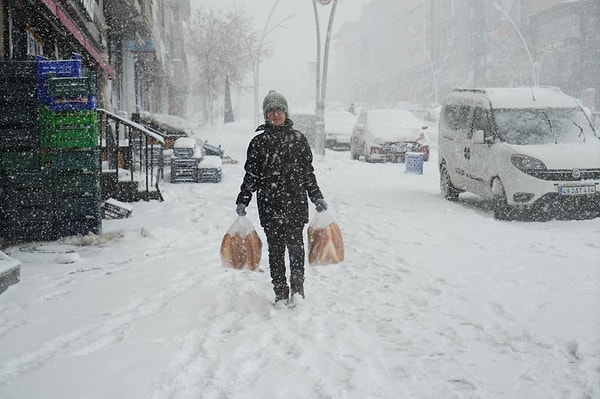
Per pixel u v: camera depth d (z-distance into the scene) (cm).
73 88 820
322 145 2762
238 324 504
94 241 824
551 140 1165
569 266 693
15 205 827
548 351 432
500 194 1115
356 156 2573
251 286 641
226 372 400
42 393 363
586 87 5766
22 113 819
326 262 571
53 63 820
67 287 616
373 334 480
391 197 1362
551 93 1275
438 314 529
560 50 6003
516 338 463
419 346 450
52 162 831
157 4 3519
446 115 1431
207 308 548
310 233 575
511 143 1152
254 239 580
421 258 751
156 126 2023
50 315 523
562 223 1053
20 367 412
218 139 3756
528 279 638
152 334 473
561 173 1070
